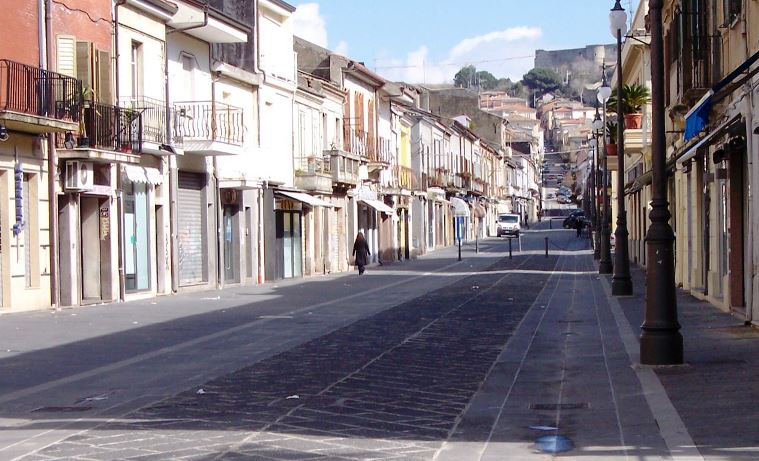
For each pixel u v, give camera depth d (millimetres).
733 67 19953
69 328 21266
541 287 34656
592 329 19984
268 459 8664
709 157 24438
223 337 19203
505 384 13141
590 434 9812
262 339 18734
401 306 26875
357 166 55875
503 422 10539
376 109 63094
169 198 34375
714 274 23984
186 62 36281
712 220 24234
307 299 30500
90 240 29891
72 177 27859
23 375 14328
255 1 41844
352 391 12414
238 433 9758
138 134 30156
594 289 32750
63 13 27984
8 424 10617
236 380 13422
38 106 25719
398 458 8758
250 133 42188
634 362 14445
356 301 29250
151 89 33031
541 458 8773
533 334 19297
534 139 186875
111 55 30266
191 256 36500
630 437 9539
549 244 89625
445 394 12312
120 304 29016
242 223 41000
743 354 14617
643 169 46531
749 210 18516
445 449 9172
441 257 72062
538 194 189625
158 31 33594
